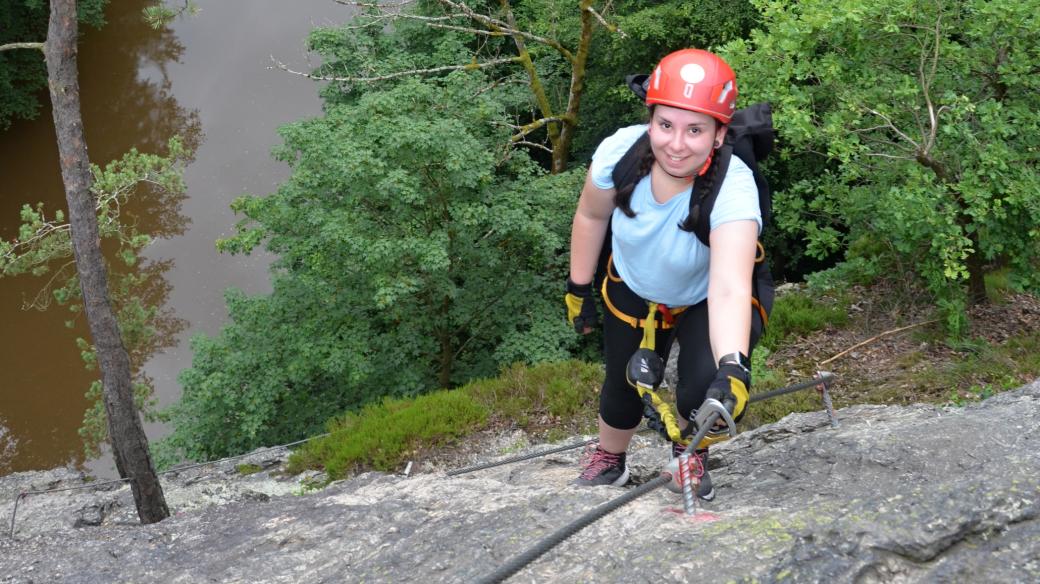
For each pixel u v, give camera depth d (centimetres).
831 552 228
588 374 1107
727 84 241
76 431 2067
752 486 337
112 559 349
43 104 3008
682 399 276
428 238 1427
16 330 2280
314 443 1084
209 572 315
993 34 935
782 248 1847
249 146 2862
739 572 227
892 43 978
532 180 1617
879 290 1177
